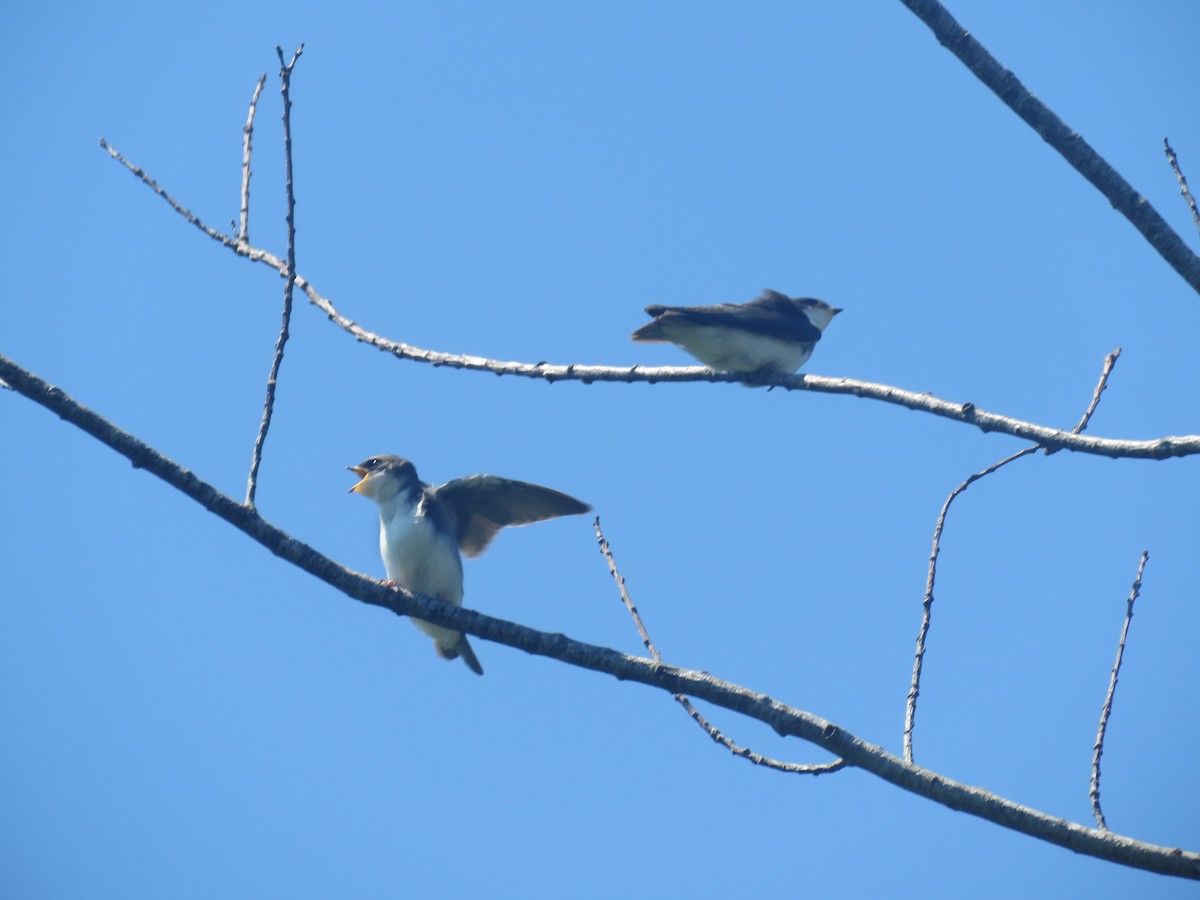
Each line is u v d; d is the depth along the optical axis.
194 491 10.96
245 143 13.66
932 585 10.30
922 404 11.42
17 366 10.74
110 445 10.83
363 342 14.20
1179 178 9.73
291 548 11.18
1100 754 9.30
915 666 9.98
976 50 9.88
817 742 9.69
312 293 14.48
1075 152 9.65
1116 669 9.65
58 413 10.74
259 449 11.09
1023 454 10.57
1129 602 9.88
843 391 12.17
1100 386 10.63
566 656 10.67
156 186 13.65
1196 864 8.35
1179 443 9.78
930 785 9.23
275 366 11.09
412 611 11.18
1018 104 9.77
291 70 10.96
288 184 10.95
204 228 13.55
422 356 14.08
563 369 13.84
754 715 9.95
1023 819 8.91
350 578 11.27
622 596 10.80
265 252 13.30
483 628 11.04
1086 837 8.71
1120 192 9.53
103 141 13.76
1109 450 10.12
